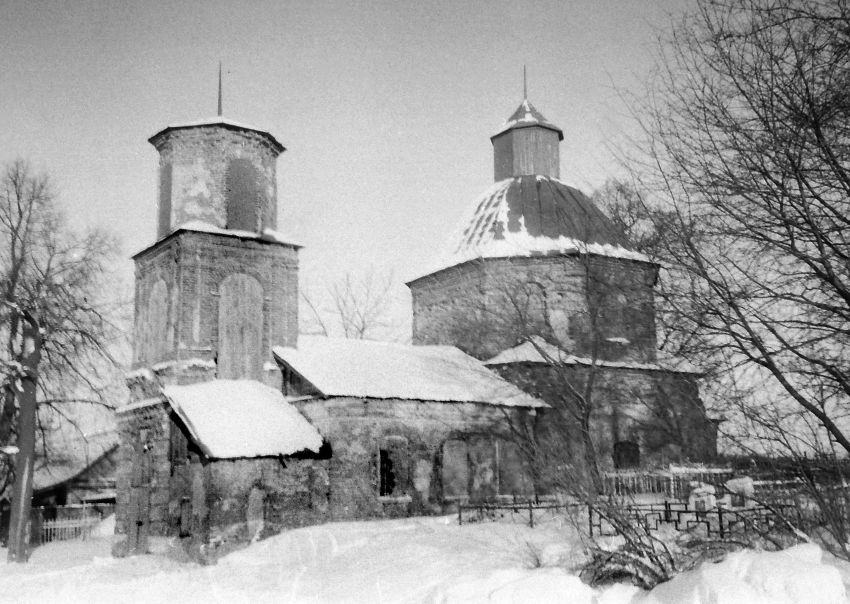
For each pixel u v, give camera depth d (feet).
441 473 98.99
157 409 98.68
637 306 39.27
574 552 50.24
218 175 106.01
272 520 88.38
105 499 158.61
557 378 100.32
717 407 34.50
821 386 32.17
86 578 71.61
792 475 35.01
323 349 107.04
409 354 111.24
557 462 53.57
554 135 130.82
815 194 31.12
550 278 113.70
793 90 30.83
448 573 51.42
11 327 98.02
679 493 74.90
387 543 68.90
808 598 29.25
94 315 103.55
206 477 85.92
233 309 104.37
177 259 102.94
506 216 120.57
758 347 32.45
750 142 32.01
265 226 108.06
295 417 96.07
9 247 101.76
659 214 34.83
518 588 33.81
